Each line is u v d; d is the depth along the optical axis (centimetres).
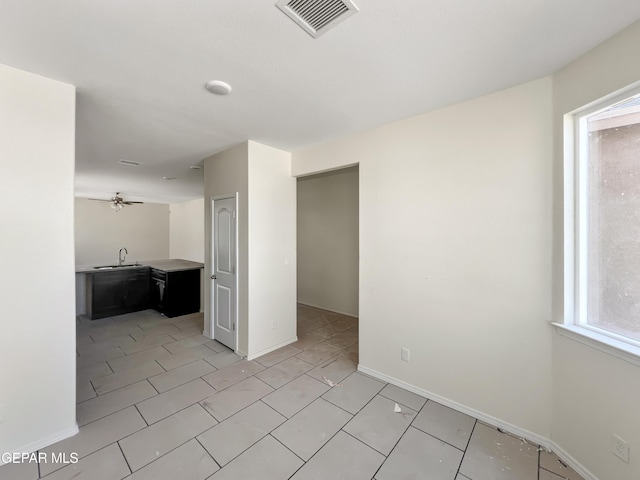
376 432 200
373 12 129
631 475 140
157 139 302
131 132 281
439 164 232
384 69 176
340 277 518
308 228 570
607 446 151
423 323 244
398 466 171
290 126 268
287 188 357
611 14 131
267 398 240
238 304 331
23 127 174
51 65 169
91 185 549
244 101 217
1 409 168
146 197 700
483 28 140
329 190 532
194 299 534
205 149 339
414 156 246
